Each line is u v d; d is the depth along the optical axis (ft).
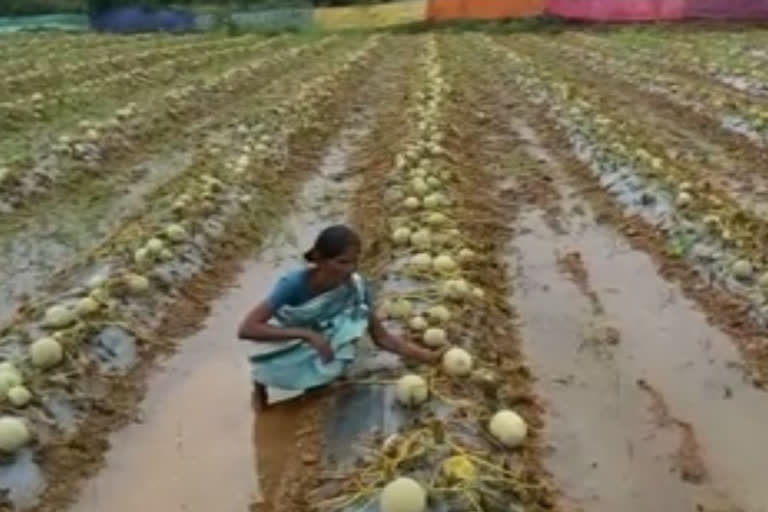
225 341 30.37
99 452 24.18
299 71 91.45
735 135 57.21
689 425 24.89
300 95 71.31
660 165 45.73
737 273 32.96
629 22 144.25
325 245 24.85
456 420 23.09
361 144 57.57
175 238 36.42
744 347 29.12
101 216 43.70
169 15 167.32
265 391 26.48
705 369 27.94
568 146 55.16
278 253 38.50
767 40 111.34
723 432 24.58
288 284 25.11
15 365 26.48
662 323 31.09
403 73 90.07
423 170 44.32
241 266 37.19
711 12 139.85
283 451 24.04
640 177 44.70
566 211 43.21
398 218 37.99
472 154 53.88
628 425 24.94
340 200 45.29
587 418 25.27
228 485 22.79
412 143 51.06
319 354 25.08
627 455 23.52
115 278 31.96
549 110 64.64
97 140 54.85
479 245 37.19
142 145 57.88
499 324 30.86
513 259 37.35
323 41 132.77
